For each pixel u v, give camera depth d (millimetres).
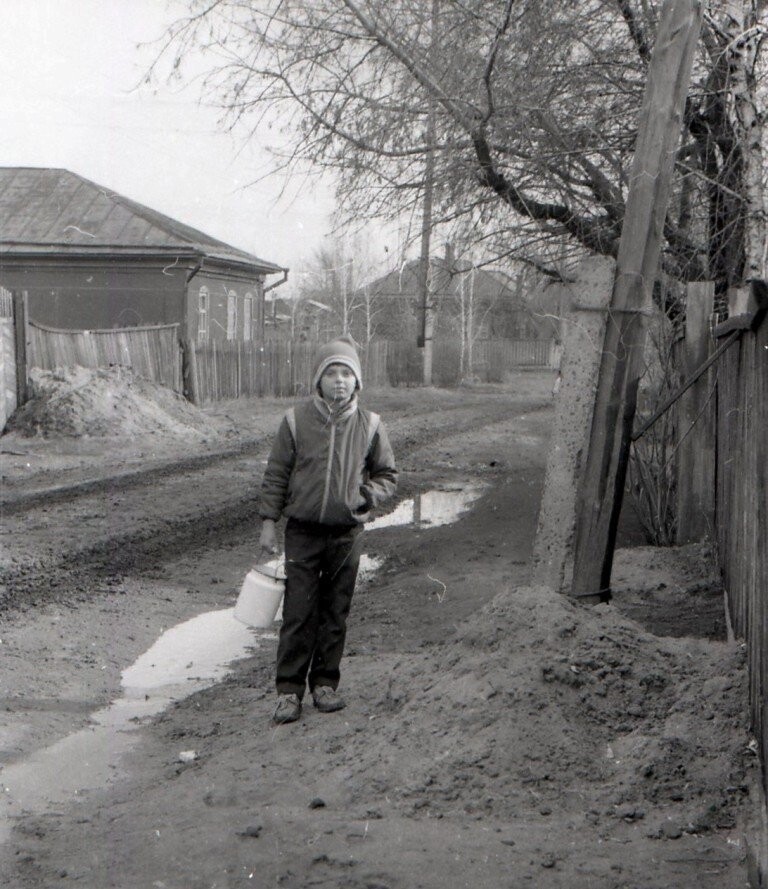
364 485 5039
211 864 3449
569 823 3709
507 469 16266
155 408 20984
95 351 22750
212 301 36844
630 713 4383
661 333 9172
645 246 5617
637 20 8609
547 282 10250
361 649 6477
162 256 33719
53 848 3686
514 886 3217
